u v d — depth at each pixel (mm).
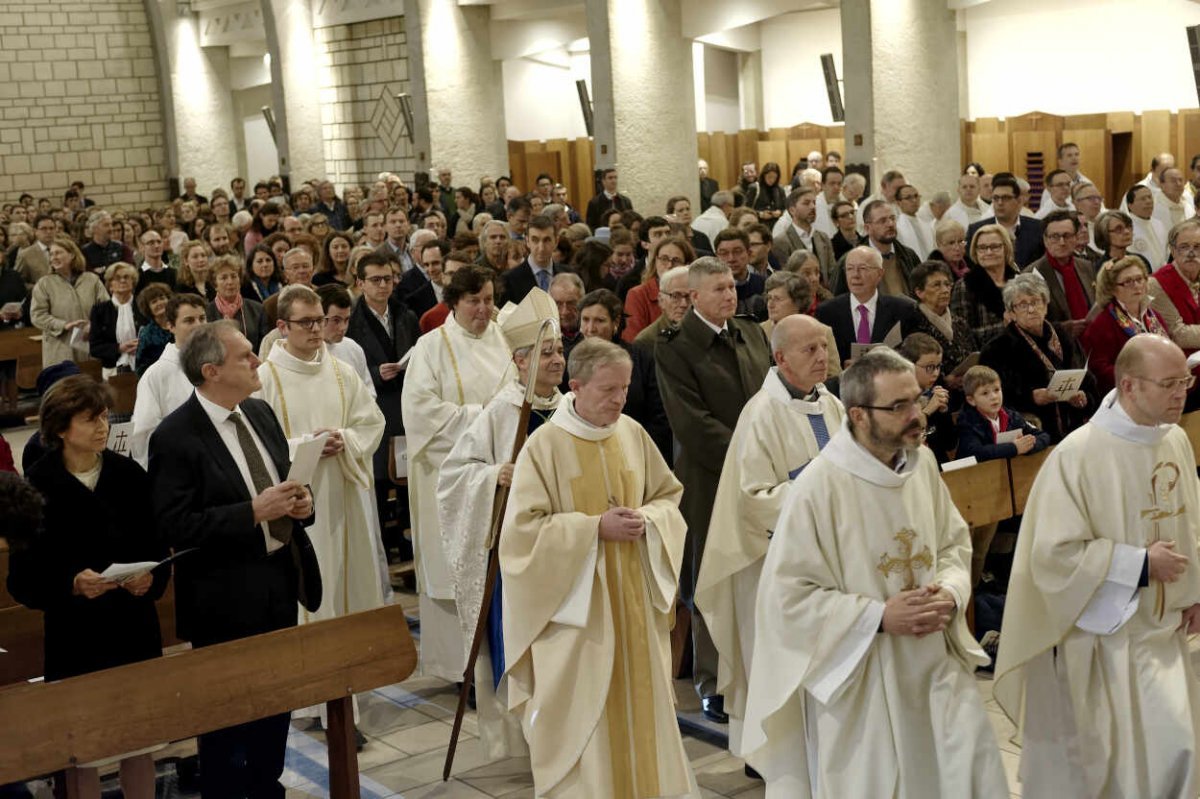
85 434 3885
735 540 4496
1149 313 6508
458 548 4805
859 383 3592
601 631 4035
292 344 5453
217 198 16250
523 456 4145
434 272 8469
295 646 3967
